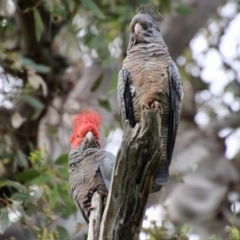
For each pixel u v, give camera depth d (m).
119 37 14.52
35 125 13.46
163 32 16.75
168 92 9.38
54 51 14.48
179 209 17.11
